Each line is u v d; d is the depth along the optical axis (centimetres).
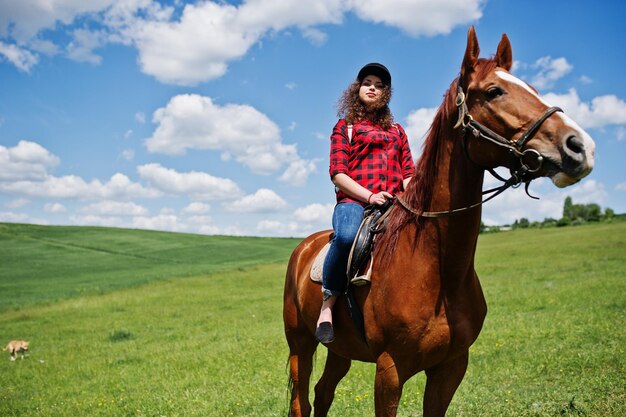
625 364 613
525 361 718
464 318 338
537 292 1488
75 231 7169
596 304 1142
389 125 410
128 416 684
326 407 472
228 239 7000
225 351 1077
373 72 409
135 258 5088
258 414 617
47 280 3709
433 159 343
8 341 1548
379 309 347
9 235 6531
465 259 330
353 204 393
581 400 499
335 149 396
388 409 343
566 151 271
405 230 348
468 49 319
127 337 1473
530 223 7519
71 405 770
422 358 336
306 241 499
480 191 332
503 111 298
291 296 480
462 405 555
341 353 425
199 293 2527
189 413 652
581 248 3178
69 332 1653
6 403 830
